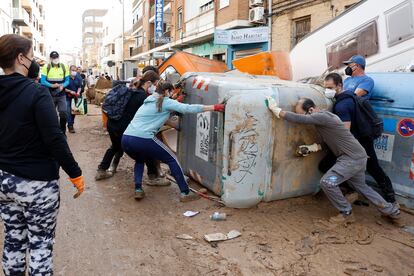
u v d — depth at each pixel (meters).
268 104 4.53
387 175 4.94
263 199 4.84
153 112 4.87
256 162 4.64
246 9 17.17
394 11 6.09
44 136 2.52
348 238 4.12
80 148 8.56
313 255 3.79
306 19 13.80
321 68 7.52
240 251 3.85
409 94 4.77
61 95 9.21
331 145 4.44
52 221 2.72
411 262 3.67
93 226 4.42
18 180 2.52
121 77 53.56
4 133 2.51
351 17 6.87
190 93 5.39
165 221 4.56
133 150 4.91
